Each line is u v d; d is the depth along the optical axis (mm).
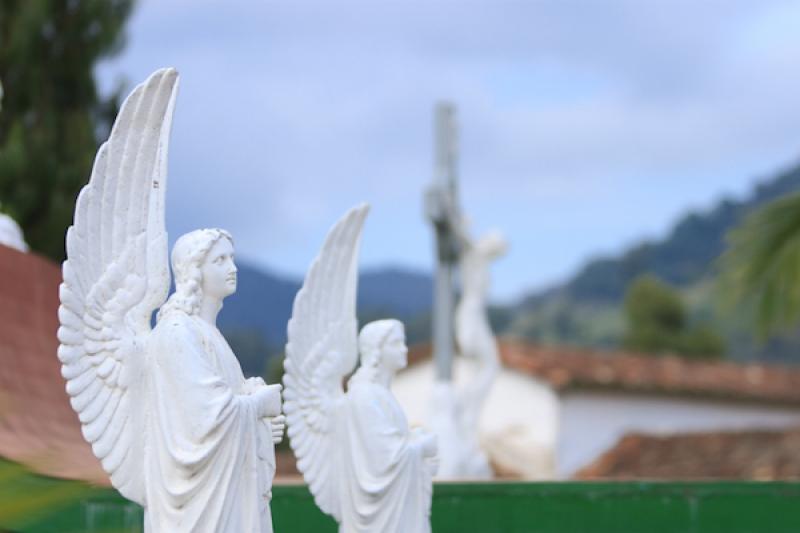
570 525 17781
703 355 62812
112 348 10305
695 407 40469
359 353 13477
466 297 26812
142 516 14055
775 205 28328
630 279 119375
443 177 27453
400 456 12562
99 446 10250
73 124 25875
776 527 18188
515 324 119750
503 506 17578
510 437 36156
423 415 38688
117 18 27109
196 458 10148
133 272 10438
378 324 12883
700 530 18047
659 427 39750
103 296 10328
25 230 24984
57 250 25109
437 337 27406
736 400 40625
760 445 35625
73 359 10164
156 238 10539
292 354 12555
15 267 17797
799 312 29250
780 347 82438
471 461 24500
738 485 18266
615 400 39281
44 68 26344
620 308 116812
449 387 24453
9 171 24609
